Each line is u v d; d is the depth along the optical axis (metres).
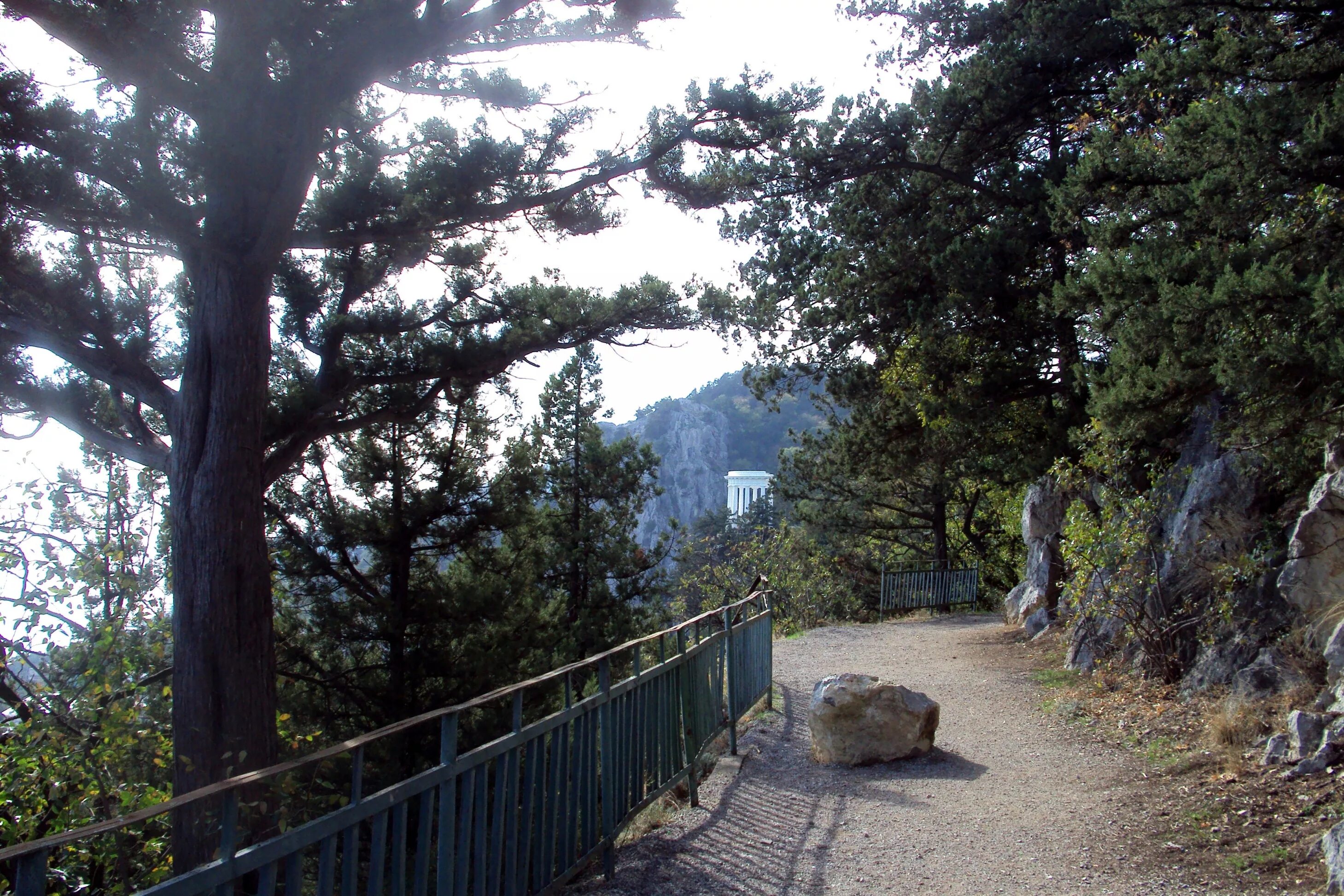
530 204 10.48
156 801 5.65
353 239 9.86
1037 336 15.48
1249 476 9.06
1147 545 9.45
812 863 5.17
